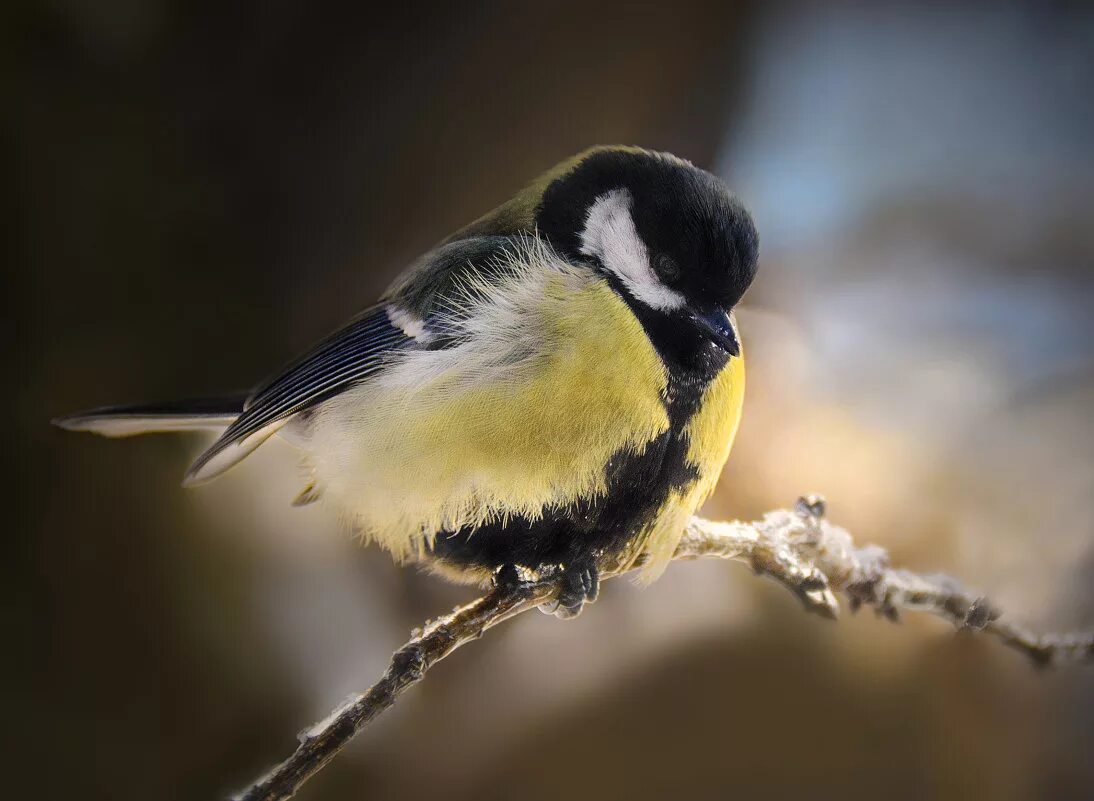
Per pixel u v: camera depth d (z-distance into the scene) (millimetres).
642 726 2072
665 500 2008
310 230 2271
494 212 2035
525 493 2004
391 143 2268
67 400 2135
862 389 2229
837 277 2580
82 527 2107
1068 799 2070
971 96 2896
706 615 2090
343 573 2127
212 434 2133
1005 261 2641
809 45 2848
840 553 2023
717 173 2676
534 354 2000
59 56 2150
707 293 2008
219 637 2104
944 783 2064
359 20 2176
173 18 2160
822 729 2066
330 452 2021
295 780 1967
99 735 2086
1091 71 3000
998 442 2156
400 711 2092
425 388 2004
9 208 2143
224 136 2193
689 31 2445
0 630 2092
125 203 2158
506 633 2102
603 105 2400
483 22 2221
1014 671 2078
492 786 2076
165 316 2162
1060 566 2113
